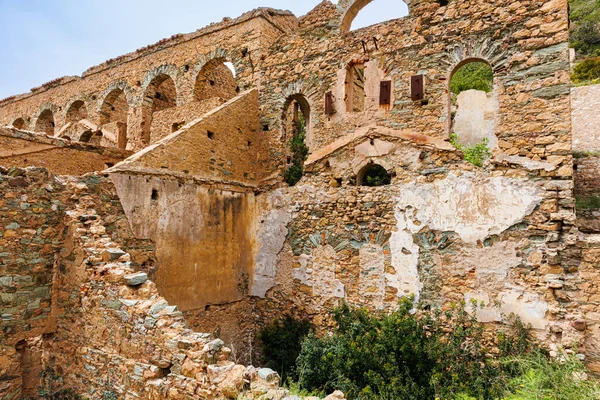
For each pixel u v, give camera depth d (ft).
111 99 59.93
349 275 32.91
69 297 23.48
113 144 54.54
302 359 26.40
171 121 45.93
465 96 63.67
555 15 26.53
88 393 21.22
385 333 25.18
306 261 35.68
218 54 45.68
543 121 26.35
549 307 24.73
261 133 40.65
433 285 28.86
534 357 23.47
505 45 28.02
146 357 18.51
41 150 35.06
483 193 27.66
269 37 43.19
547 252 25.16
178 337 17.62
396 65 32.65
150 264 30.04
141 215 29.48
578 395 18.29
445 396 21.93
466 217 28.12
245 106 39.68
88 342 21.74
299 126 45.39
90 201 26.08
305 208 36.29
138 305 19.33
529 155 26.58
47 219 24.25
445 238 28.76
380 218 31.89
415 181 30.66
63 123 64.95
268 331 35.68
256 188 40.14
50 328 24.11
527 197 26.13
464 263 27.86
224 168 36.99
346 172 34.37
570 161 25.22
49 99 68.18
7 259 22.44
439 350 24.53
